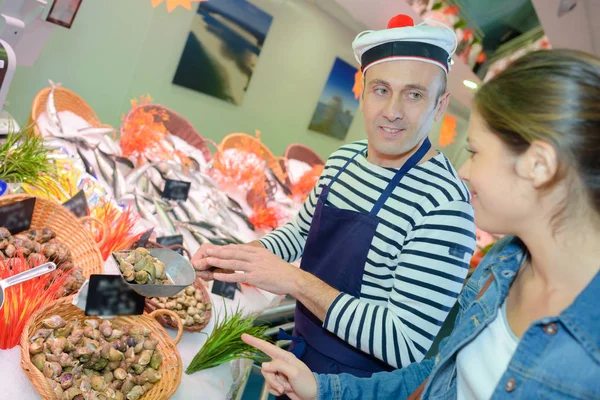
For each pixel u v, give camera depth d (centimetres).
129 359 125
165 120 280
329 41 390
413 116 136
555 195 75
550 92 72
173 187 236
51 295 132
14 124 202
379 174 147
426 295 128
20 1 189
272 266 136
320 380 111
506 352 85
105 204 190
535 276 88
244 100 368
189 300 160
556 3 399
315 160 372
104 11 286
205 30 324
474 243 135
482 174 80
